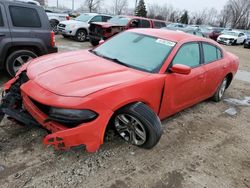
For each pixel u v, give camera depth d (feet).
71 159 9.85
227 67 17.15
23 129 11.30
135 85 9.84
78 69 10.46
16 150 9.96
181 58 12.54
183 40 12.98
